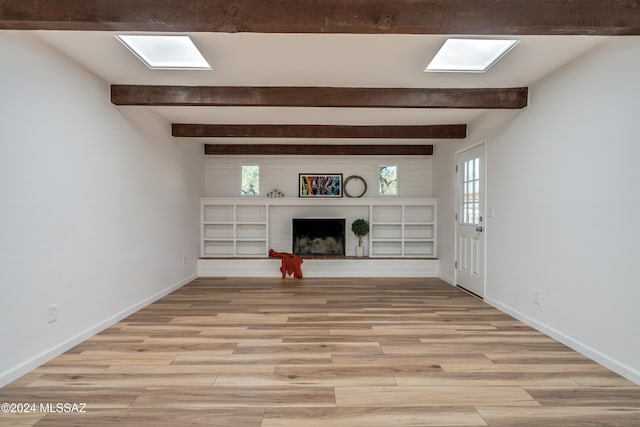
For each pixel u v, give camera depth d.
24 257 2.67
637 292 2.55
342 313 4.38
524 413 2.20
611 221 2.77
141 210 4.56
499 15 2.19
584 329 3.07
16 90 2.60
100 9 2.14
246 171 7.48
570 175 3.23
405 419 2.14
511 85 3.83
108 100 3.80
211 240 7.35
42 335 2.86
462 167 5.79
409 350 3.19
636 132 2.56
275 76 3.56
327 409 2.24
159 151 5.09
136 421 2.10
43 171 2.86
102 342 3.35
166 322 3.98
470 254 5.49
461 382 2.59
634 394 2.42
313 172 7.46
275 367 2.83
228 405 2.28
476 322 4.02
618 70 2.71
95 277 3.57
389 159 7.46
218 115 5.02
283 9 2.17
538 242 3.72
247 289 5.75
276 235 7.43
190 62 3.27
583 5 2.19
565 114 3.30
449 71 3.45
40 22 2.14
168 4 2.15
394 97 3.89
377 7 2.18
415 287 5.95
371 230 7.21
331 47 2.93
